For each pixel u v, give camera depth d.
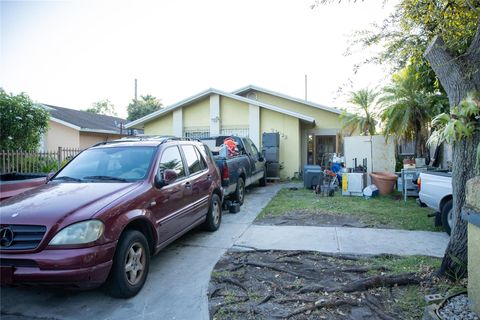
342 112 14.44
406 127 11.07
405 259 4.72
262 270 4.48
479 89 3.58
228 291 3.89
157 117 16.55
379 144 11.34
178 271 4.50
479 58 3.53
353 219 7.21
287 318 3.27
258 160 11.88
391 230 6.30
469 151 3.72
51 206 3.46
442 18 4.61
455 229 3.87
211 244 5.64
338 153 14.96
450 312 3.07
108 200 3.65
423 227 6.48
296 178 15.02
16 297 3.78
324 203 8.98
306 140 17.17
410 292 3.74
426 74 7.54
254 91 17.92
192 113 16.17
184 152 5.70
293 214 7.77
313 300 3.59
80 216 3.30
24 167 9.48
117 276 3.56
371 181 10.61
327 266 4.57
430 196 6.39
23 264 3.16
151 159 4.70
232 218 7.54
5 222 3.25
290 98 17.08
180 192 4.96
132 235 3.76
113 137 22.69
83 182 4.36
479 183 3.01
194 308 3.51
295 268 4.52
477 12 3.66
